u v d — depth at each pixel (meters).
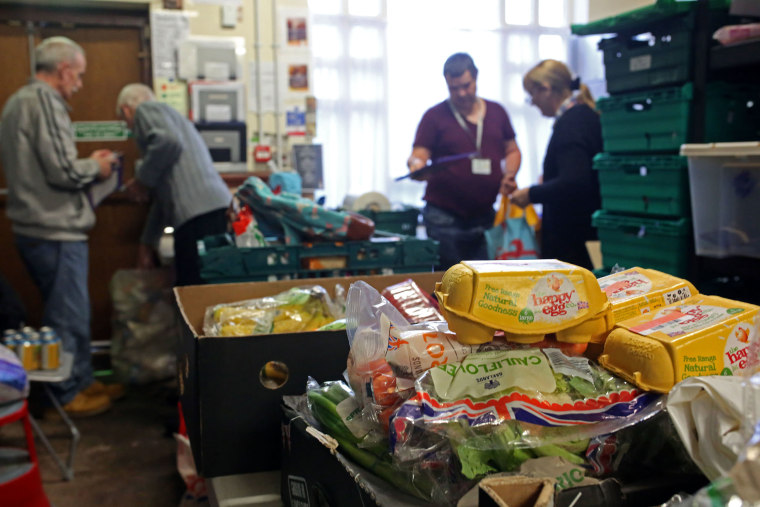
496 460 0.81
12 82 4.09
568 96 3.53
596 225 2.76
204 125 4.21
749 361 0.72
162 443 3.13
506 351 0.86
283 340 1.13
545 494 0.62
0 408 2.15
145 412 3.55
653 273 1.05
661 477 0.80
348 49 4.93
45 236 3.28
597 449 0.81
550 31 5.35
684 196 2.35
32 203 3.26
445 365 0.85
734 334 0.84
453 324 0.88
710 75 2.28
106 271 4.34
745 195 1.95
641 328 0.87
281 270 2.17
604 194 2.73
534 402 0.82
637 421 0.79
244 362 1.12
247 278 2.15
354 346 0.96
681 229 2.34
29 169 3.25
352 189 5.07
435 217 3.69
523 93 5.34
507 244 3.41
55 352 2.78
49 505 2.21
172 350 3.86
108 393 3.73
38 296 4.25
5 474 2.08
